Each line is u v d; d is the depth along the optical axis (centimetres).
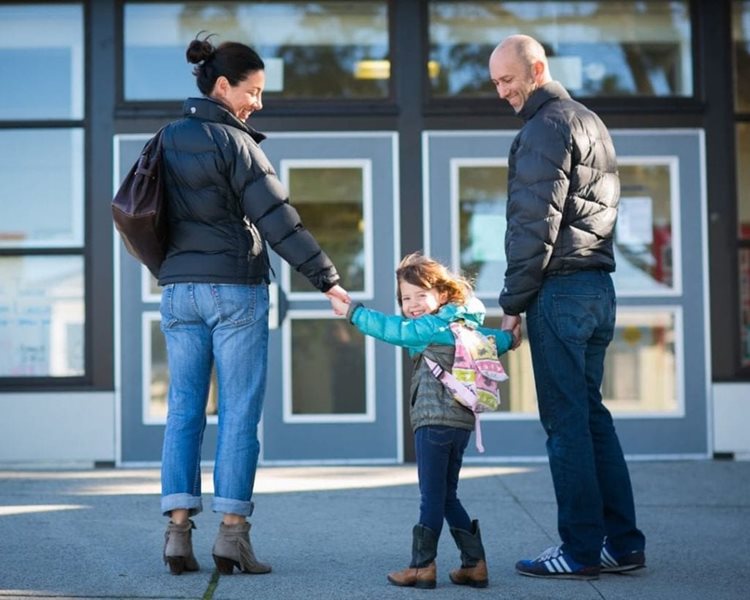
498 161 1194
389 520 885
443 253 1191
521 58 714
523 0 1219
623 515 732
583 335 708
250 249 701
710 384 1194
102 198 1182
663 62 1219
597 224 715
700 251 1199
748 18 1214
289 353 1185
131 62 1200
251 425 700
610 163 725
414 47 1198
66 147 1195
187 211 693
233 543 696
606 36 1222
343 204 1196
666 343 1200
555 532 855
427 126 1194
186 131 689
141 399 1177
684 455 1192
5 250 1187
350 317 685
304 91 1208
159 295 1183
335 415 1184
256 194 679
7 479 1080
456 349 677
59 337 1192
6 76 1198
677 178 1200
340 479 1077
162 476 693
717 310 1196
